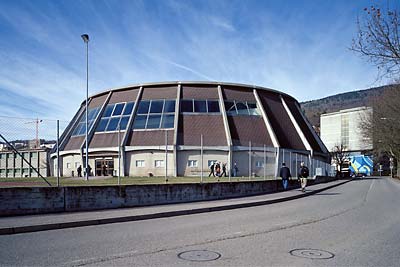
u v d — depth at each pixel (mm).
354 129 97688
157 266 6340
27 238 9242
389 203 18812
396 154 65438
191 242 8453
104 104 46531
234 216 13531
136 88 47062
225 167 39375
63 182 23094
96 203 14922
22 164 22688
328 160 56938
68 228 10945
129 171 39562
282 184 27203
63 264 6523
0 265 6496
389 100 44812
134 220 12719
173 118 42031
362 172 88938
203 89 46750
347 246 8094
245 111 46000
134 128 41625
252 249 7707
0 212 12648
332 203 18781
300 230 10203
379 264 6602
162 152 39281
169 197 17500
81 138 43875
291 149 44438
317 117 134125
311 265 6469
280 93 53875
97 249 7750
